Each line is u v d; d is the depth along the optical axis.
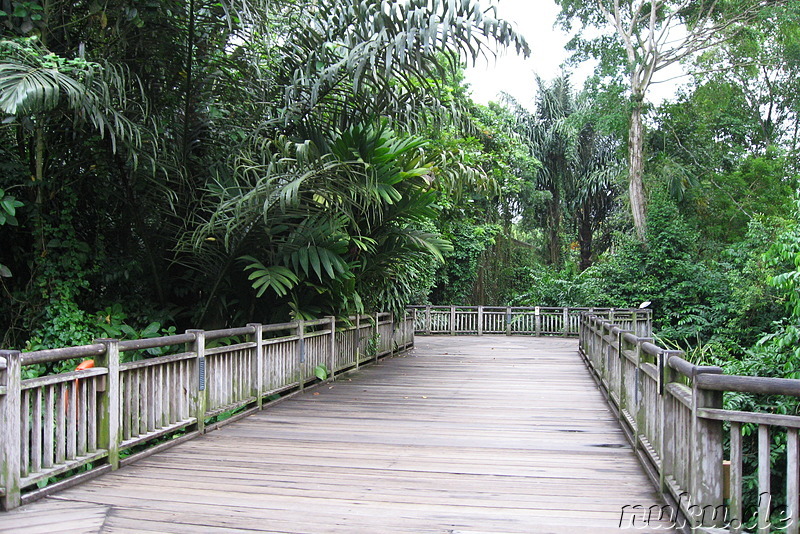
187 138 6.28
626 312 15.61
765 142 25.52
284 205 5.43
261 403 5.85
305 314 7.11
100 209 6.43
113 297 6.57
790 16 17.20
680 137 20.72
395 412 5.84
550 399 6.64
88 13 5.40
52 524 2.91
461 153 8.16
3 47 4.52
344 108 6.88
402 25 5.75
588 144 24.50
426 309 17.11
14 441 3.09
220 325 6.89
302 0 6.44
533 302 19.17
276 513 3.09
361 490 3.47
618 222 22.59
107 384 3.77
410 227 8.39
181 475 3.74
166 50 6.03
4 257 6.04
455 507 3.20
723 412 2.51
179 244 6.14
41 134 5.48
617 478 3.74
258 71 6.24
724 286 16.56
